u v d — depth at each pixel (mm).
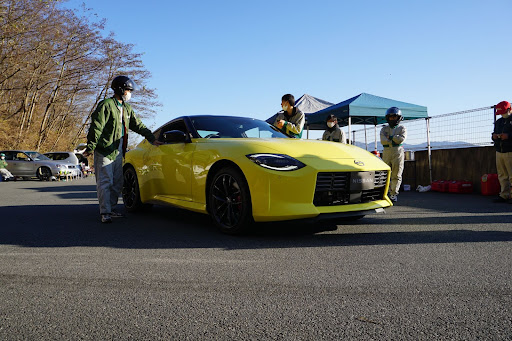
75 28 24094
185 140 4039
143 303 1795
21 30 20453
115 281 2119
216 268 2367
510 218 4336
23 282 2113
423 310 1678
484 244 2975
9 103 24375
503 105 5988
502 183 6160
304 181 3162
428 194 7961
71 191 9305
